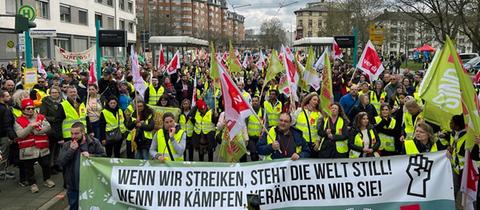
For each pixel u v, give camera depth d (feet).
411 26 239.91
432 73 23.71
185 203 20.48
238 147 25.13
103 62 107.96
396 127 30.25
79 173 22.03
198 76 78.43
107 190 20.61
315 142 28.81
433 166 20.45
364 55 48.06
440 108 22.43
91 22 179.52
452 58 21.93
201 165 20.66
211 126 35.06
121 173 20.65
